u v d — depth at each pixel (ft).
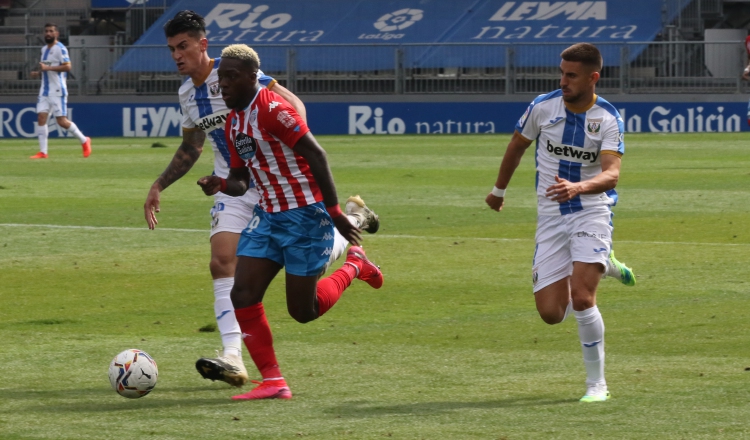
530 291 72.90
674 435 39.78
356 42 311.68
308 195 46.88
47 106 186.39
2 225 106.42
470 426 41.55
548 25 304.71
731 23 325.42
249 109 46.03
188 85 54.95
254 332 47.24
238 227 52.29
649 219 107.24
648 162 167.22
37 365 53.67
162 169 165.78
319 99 250.57
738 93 239.71
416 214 112.47
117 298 71.77
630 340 57.93
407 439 39.75
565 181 46.75
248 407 45.19
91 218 111.45
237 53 45.73
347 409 44.62
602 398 45.65
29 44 328.29
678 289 72.43
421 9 316.60
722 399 45.34
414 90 256.11
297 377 50.83
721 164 162.50
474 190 134.00
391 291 73.31
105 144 223.10
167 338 60.18
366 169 160.97
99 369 52.80
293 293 47.91
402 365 53.11
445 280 77.05
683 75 249.75
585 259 47.75
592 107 49.42
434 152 191.83
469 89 255.29
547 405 44.88
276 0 325.62
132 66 263.08
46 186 142.41
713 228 100.63
